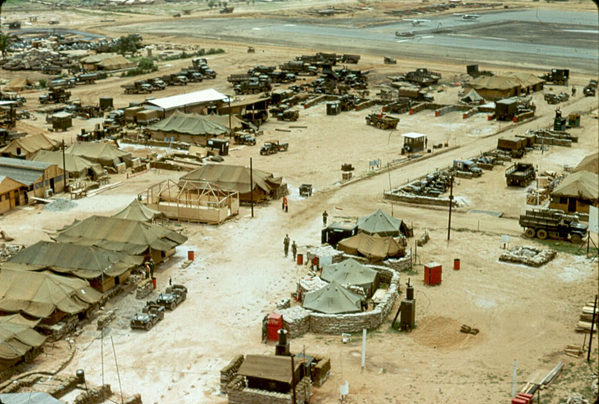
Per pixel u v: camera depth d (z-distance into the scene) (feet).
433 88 596.29
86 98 548.31
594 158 315.17
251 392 136.98
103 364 157.48
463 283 205.46
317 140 416.87
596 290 199.31
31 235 249.55
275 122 469.98
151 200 274.36
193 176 293.84
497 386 144.36
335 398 140.77
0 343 151.94
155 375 152.66
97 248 203.82
